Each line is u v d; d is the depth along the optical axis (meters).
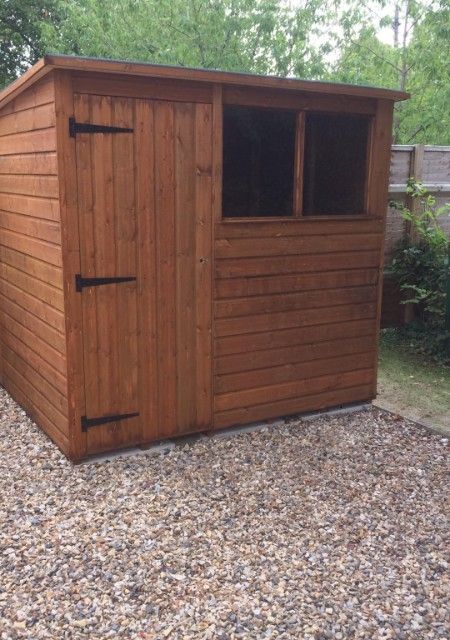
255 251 4.18
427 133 11.27
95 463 3.90
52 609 2.57
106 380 3.85
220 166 3.94
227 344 4.22
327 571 2.85
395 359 6.32
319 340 4.60
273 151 4.15
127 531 3.15
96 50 9.49
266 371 4.42
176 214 3.87
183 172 3.83
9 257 4.80
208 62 9.41
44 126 3.62
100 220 3.63
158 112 3.68
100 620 2.51
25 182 4.14
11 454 4.05
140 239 3.78
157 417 4.07
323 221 4.41
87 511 3.34
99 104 3.50
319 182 4.38
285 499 3.51
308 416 4.69
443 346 6.38
